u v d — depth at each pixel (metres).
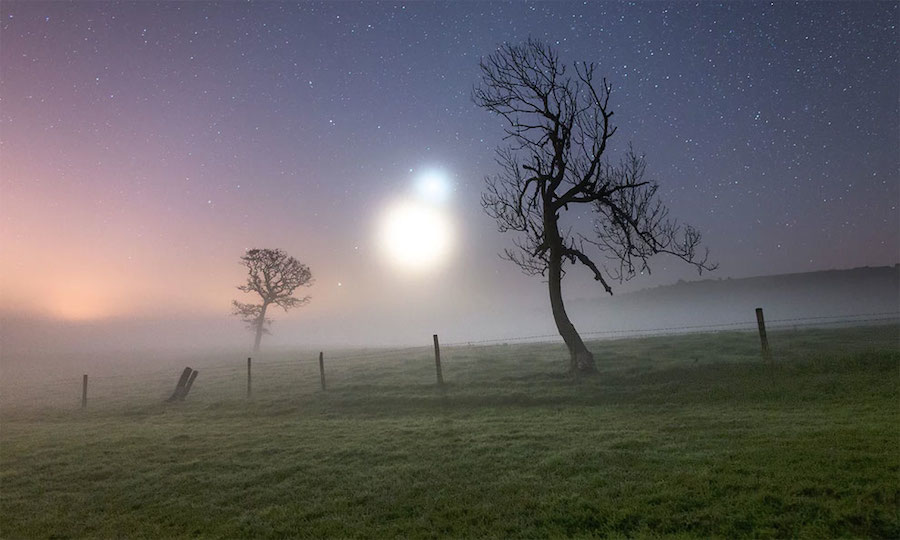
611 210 22.67
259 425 14.98
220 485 8.74
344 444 11.30
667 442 9.23
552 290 21.09
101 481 9.49
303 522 6.82
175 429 14.98
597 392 15.84
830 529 5.30
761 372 15.59
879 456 7.14
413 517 6.71
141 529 6.99
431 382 20.16
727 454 8.02
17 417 20.59
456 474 8.34
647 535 5.54
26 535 7.05
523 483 7.56
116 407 21.41
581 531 5.89
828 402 11.95
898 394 11.93
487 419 13.37
